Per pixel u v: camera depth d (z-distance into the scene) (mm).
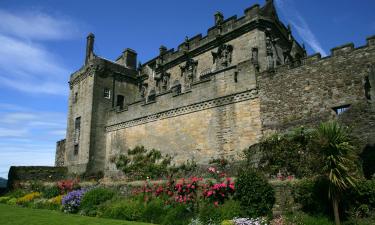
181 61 32688
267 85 20672
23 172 32250
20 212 18312
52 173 33625
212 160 22359
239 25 27312
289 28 30781
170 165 25453
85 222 14383
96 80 33781
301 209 12531
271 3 28062
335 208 11023
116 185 20578
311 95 18469
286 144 16266
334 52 18078
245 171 14422
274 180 14477
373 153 14828
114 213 16734
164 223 14484
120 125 31859
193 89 25172
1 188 32844
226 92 22781
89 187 22219
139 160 28328
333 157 10992
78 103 35375
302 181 12805
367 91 16312
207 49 30000
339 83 17484
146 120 28938
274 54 26797
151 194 17641
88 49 36531
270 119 19953
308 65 19016
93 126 32531
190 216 14602
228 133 22000
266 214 12883
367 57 16781
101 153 32625
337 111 17562
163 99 27641
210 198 14859
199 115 24297
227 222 12305
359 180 11531
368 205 11289
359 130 15836
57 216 16609
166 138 26547
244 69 22078
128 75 36719
